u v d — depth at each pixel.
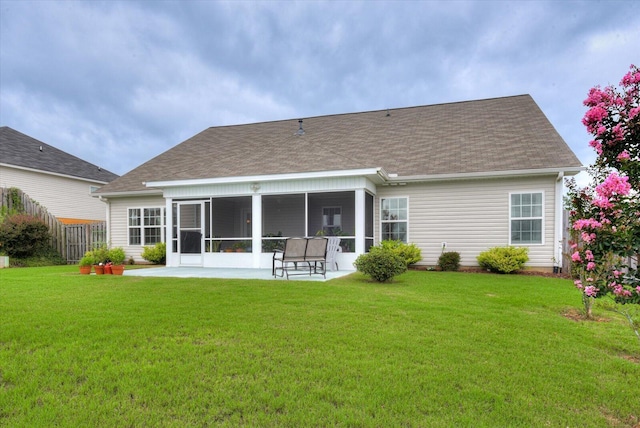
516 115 14.29
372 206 12.49
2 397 2.67
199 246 12.67
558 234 10.64
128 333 4.07
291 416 2.45
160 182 12.48
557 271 10.52
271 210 15.02
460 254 11.62
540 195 10.90
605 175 3.00
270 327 4.34
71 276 9.32
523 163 10.80
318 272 10.34
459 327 4.47
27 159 19.97
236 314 4.93
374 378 3.01
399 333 4.16
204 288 7.09
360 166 10.65
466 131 13.81
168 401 2.64
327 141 15.07
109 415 2.46
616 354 3.87
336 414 2.48
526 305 5.92
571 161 10.34
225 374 3.07
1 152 19.20
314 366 3.25
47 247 15.46
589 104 3.02
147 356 3.43
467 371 3.19
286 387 2.85
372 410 2.55
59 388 2.83
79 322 4.49
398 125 15.66
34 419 2.40
